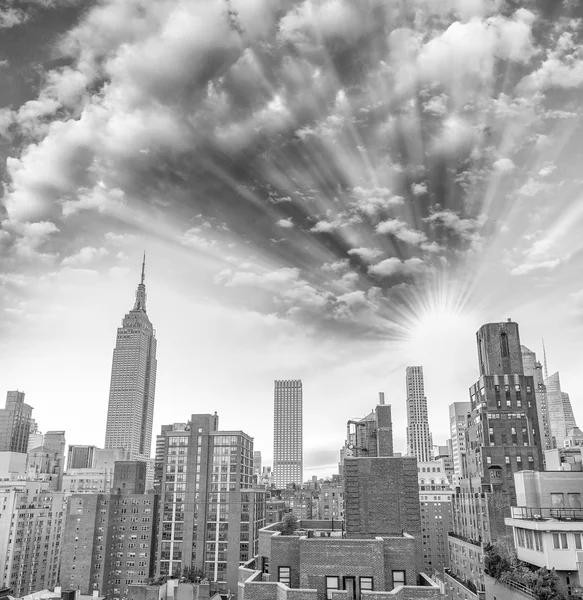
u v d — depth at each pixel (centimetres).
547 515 9688
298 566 4612
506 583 8219
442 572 17438
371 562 4381
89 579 19450
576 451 15462
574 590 7738
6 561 19362
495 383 16750
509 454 15938
